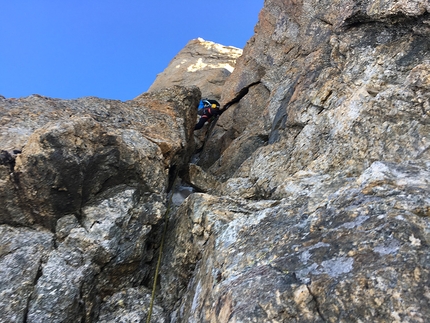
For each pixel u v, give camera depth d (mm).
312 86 7047
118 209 5035
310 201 4188
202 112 12641
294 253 3350
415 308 2447
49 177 4742
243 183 6676
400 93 4957
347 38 6703
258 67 11648
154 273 5227
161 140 6621
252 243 3908
